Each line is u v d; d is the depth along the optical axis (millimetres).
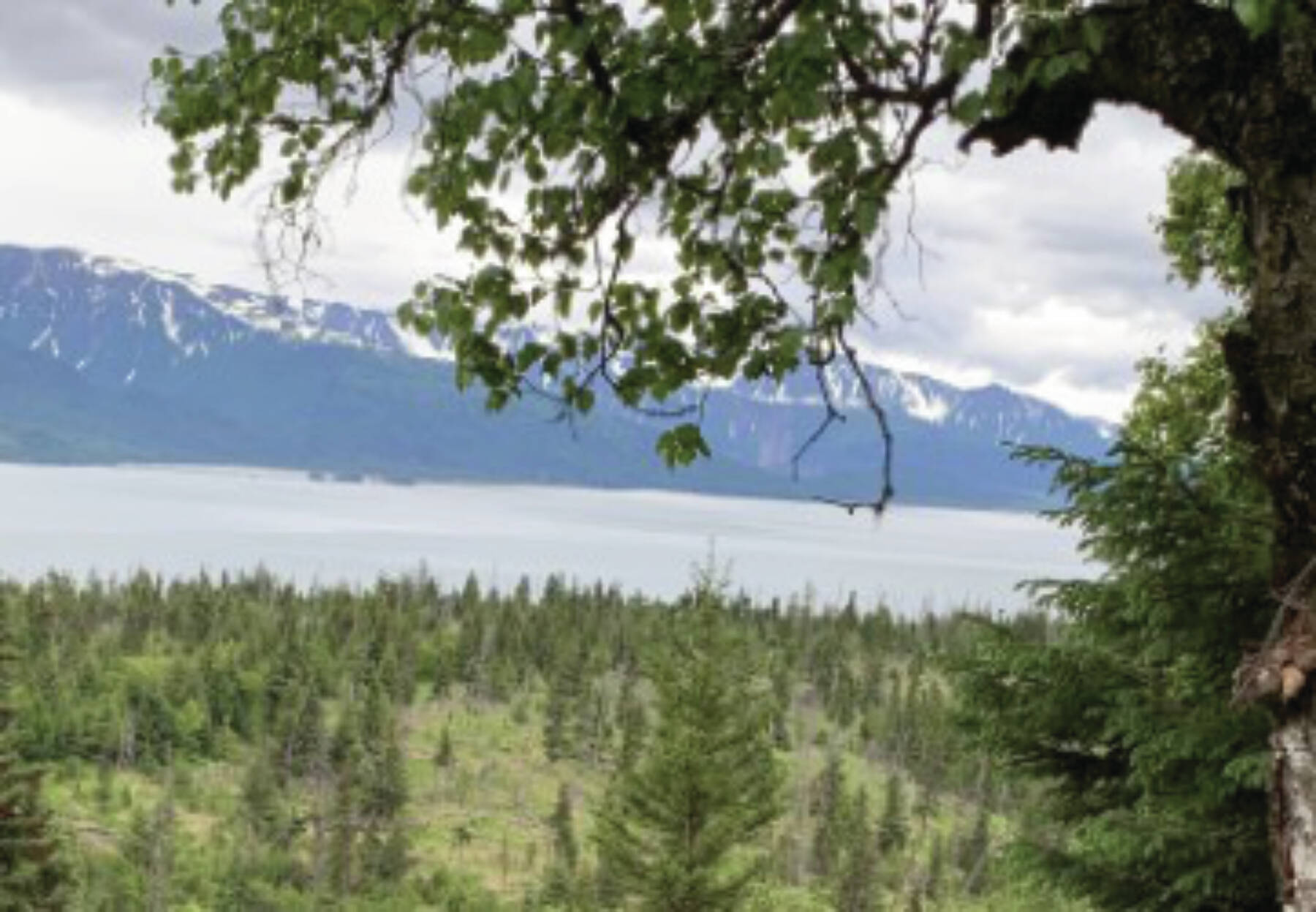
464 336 4188
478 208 4211
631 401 4371
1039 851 9289
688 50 3566
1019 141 3789
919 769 152500
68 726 143625
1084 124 3732
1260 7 2689
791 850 118500
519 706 186250
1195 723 7977
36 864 32000
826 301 3404
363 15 4004
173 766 147000
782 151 3377
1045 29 3330
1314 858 3127
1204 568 7742
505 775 163000
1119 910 8734
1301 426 3240
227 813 138250
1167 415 11336
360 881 122812
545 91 3717
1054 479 8055
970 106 3262
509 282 4168
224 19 4375
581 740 171250
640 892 26344
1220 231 9398
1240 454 7543
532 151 4176
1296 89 3217
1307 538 3279
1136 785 9188
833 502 3527
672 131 3943
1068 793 9812
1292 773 3184
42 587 194125
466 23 3818
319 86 4316
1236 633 7785
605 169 4043
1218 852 8148
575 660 181125
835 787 137000
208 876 116625
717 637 28391
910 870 119562
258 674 171875
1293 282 3236
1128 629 8820
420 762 161625
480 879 127562
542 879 116750
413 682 183500
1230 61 3336
